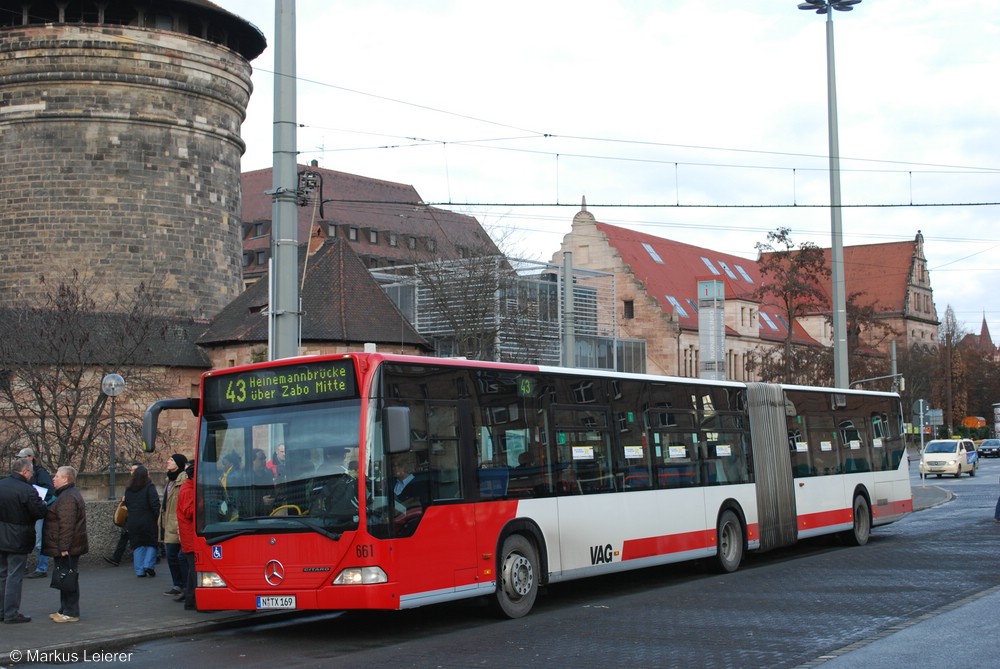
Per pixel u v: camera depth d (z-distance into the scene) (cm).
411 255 7994
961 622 1378
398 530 1376
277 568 1393
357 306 4459
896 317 12406
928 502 3953
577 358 6950
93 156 4516
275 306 1844
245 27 4938
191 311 4659
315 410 1416
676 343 8319
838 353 3459
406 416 1341
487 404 1575
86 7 4600
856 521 2586
